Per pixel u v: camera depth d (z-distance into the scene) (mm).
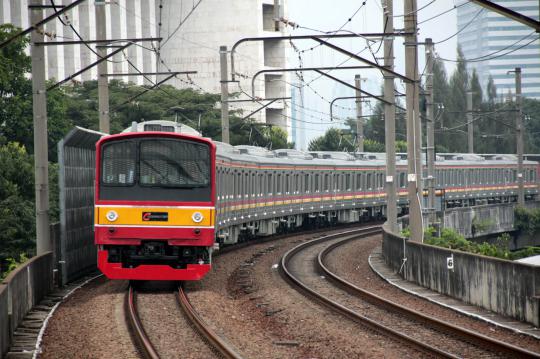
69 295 56719
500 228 151625
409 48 73625
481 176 183750
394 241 73312
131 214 57094
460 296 54125
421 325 44344
